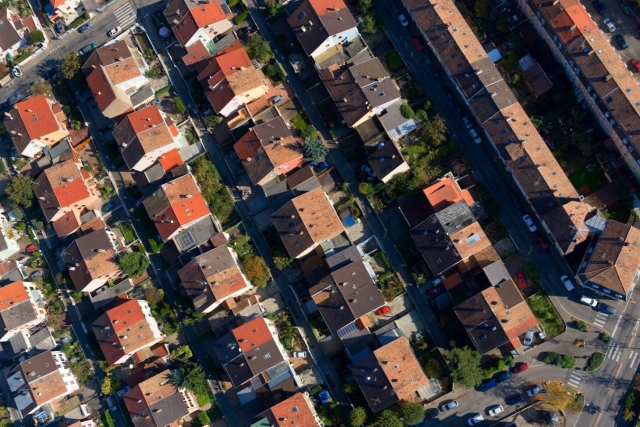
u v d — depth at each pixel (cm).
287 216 13325
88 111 15325
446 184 13000
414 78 13900
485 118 12838
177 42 15062
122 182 14850
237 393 13562
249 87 13725
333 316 12850
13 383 14088
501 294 12319
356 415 12619
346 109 13525
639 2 13038
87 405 14338
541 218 12425
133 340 13475
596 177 12825
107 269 14025
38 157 15275
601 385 12394
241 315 13662
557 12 12594
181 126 14775
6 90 15962
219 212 14050
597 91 12238
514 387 12662
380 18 14062
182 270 13625
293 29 14038
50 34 15950
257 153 13600
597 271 11838
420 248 12825
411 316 13175
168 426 13262
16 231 15188
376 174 13325
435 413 12825
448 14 13350
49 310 14688
